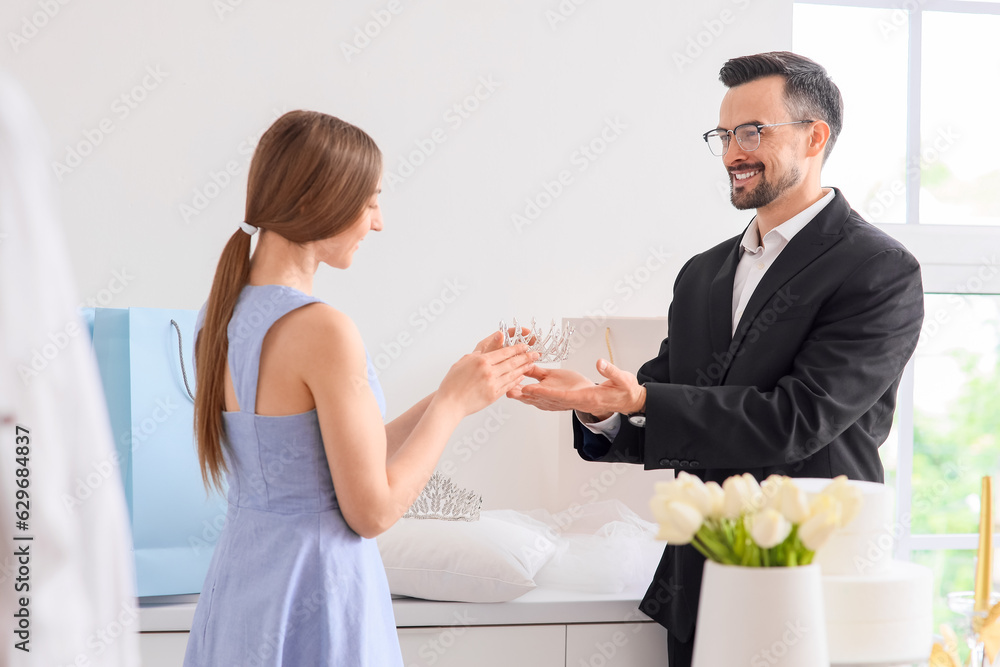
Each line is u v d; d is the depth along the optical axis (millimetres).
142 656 1660
